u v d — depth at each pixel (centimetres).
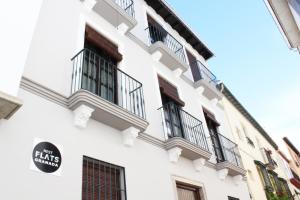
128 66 706
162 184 589
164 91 800
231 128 1193
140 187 532
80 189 423
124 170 520
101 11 705
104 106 492
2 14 390
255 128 1681
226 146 989
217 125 1048
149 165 585
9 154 366
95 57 626
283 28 679
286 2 606
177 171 657
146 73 766
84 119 477
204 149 722
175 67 912
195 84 1026
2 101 342
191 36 1236
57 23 562
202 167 748
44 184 382
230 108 1323
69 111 479
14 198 345
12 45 381
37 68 471
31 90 441
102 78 616
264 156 1512
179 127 773
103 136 515
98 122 521
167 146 657
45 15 546
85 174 456
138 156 570
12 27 393
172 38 1016
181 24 1163
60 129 447
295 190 1958
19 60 379
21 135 391
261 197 1140
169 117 758
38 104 439
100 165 488
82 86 546
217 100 1126
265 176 1315
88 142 480
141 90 657
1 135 369
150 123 667
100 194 463
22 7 419
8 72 362
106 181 485
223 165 825
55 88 481
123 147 546
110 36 702
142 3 1009
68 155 435
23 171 369
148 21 984
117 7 720
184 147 664
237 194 878
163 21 1102
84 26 628
